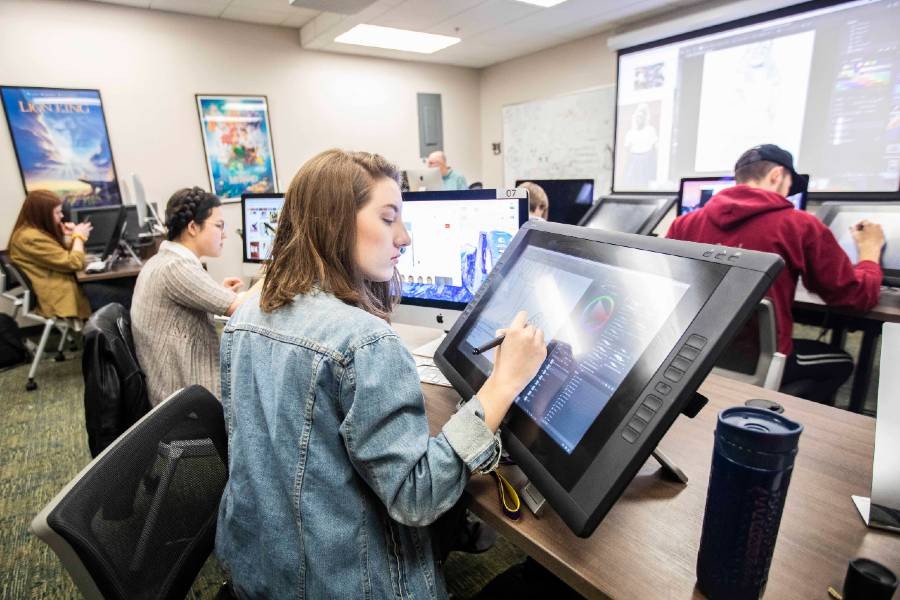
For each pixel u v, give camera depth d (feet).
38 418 8.16
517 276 2.71
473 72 21.33
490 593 3.08
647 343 1.76
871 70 11.41
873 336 6.56
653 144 15.79
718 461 1.49
